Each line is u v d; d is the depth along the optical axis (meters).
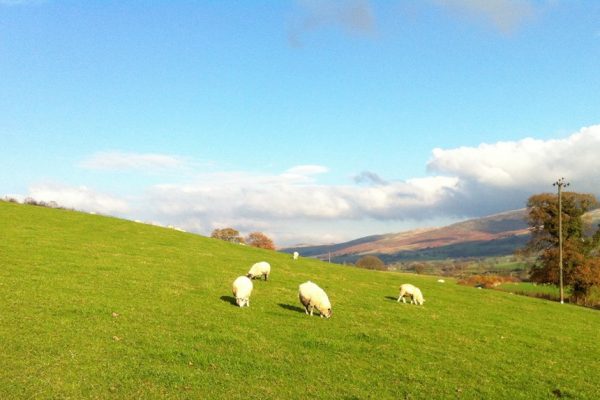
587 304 77.31
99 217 64.19
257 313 26.34
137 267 35.94
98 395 14.17
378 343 23.02
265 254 59.59
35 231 46.06
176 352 18.39
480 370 20.61
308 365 18.77
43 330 19.02
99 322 21.08
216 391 15.36
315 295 27.19
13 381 14.29
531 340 28.38
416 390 17.33
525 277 125.75
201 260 44.41
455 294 48.09
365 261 167.50
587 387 19.80
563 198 82.69
